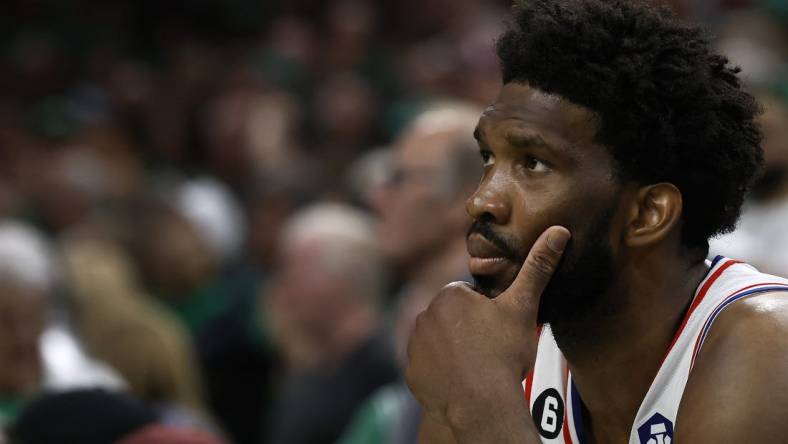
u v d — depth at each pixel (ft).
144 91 88.99
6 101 94.89
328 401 42.88
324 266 44.11
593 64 17.61
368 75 87.81
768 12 75.51
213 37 100.53
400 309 41.70
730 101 18.44
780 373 17.07
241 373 56.24
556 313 18.51
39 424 30.81
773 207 42.52
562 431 20.47
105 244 58.85
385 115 81.71
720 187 18.52
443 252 40.34
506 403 17.89
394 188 40.91
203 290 58.29
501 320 18.08
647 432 18.74
